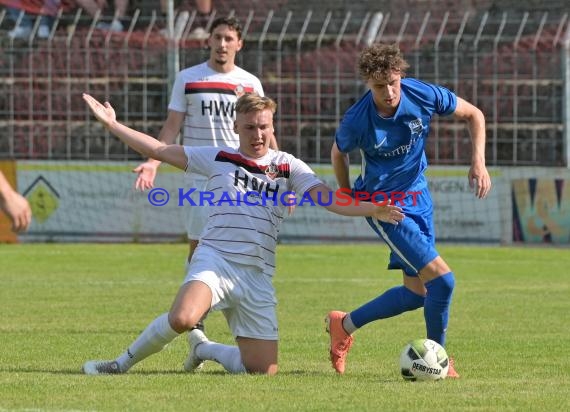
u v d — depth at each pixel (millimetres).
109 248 68875
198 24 83188
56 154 78000
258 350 23359
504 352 28312
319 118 77750
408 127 24516
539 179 72688
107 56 78250
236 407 18375
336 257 63469
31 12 82312
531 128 77562
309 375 23328
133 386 20781
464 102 25250
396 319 36688
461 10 84312
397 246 24016
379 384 21500
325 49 79938
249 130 23406
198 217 32156
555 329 33688
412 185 25172
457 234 72750
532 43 78875
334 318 24766
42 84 78250
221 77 32719
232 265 23141
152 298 42250
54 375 22547
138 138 23625
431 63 78062
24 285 47062
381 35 80312
